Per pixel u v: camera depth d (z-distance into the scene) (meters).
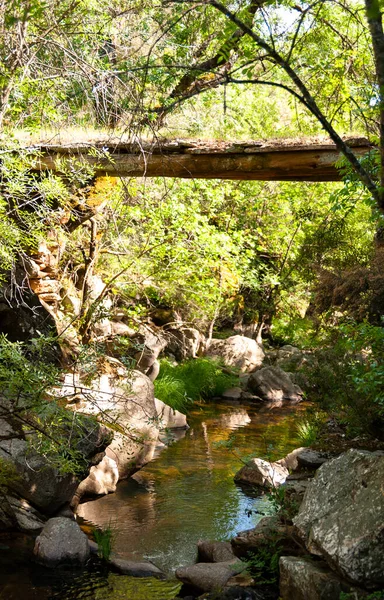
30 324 10.14
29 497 7.46
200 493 9.05
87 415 7.54
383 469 4.87
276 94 18.19
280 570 5.09
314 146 8.66
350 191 6.11
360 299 7.32
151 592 6.08
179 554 7.02
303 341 20.77
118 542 7.30
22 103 7.81
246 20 6.23
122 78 8.98
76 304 12.34
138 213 13.67
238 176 9.48
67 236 11.59
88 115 9.33
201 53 10.30
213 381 16.62
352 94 8.16
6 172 7.23
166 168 9.55
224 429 12.99
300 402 16.59
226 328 21.31
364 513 4.71
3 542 6.92
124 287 14.69
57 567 6.51
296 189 18.98
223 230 18.62
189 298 16.97
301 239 19.38
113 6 9.59
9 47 7.07
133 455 9.66
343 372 7.01
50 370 6.66
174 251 14.77
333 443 7.36
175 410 13.21
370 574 4.44
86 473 7.88
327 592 4.59
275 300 21.19
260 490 9.20
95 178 10.24
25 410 6.96
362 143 8.34
